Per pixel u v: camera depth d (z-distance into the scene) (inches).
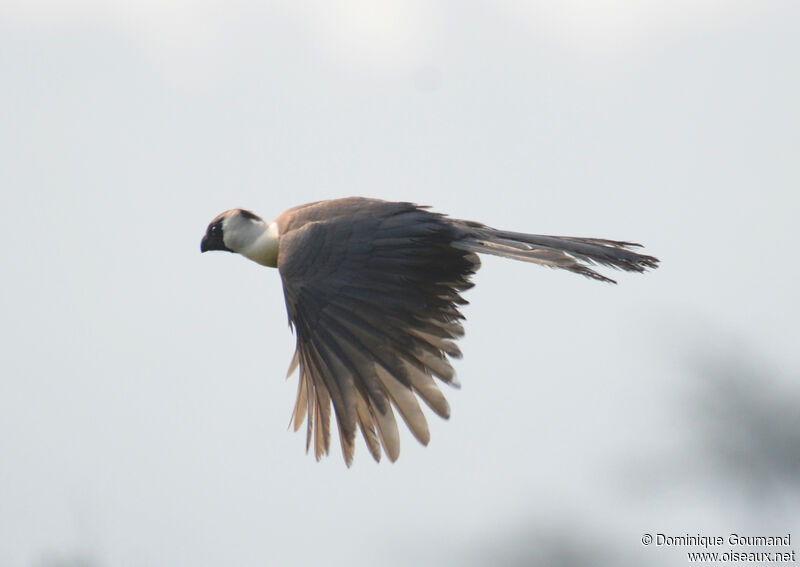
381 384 583.8
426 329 589.9
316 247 604.1
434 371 584.7
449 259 609.9
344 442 579.2
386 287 595.2
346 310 593.9
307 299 598.2
